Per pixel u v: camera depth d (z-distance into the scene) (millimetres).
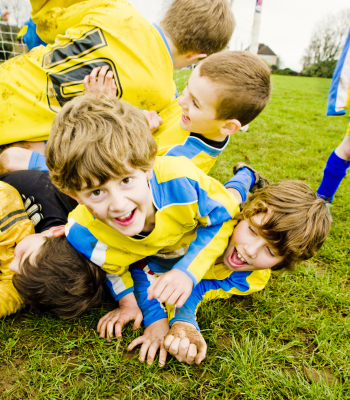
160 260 1648
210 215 1418
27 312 1497
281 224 1394
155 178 1295
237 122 1689
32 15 2332
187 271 1324
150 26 1909
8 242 1437
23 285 1260
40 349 1324
